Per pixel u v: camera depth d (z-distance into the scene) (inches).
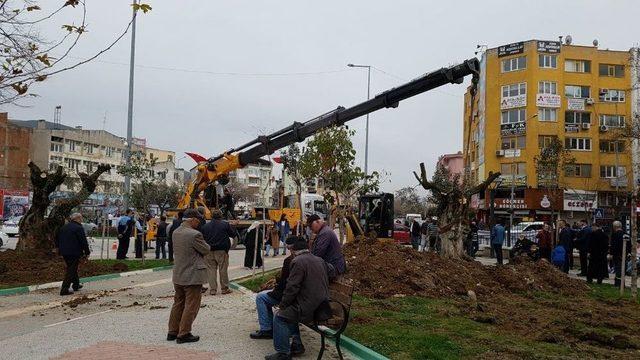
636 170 1696.6
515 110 2299.5
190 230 298.7
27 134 2728.8
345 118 655.8
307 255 258.5
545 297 497.7
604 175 2239.2
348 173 716.0
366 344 281.4
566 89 2278.5
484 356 264.4
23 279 561.6
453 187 633.0
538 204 2188.7
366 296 426.9
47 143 3243.1
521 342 299.6
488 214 2306.8
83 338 303.9
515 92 2303.2
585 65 2298.2
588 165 2240.4
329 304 257.0
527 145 2244.1
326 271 261.9
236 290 495.5
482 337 303.4
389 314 357.4
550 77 2268.7
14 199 2092.8
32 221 676.7
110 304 433.4
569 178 2222.0
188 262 294.4
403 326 324.2
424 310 382.3
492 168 2335.1
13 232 1685.5
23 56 290.4
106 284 561.3
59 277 576.7
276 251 926.4
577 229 874.8
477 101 2509.8
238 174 4379.9
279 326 257.6
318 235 323.6
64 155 3346.5
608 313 418.3
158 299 459.2
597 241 639.8
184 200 904.9
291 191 1449.3
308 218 328.2
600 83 2292.1
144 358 260.7
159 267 709.9
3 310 407.2
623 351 297.6
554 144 1675.7
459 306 411.5
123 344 289.6
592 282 649.6
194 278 293.6
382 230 1061.8
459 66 559.2
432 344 280.8
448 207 620.1
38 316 383.2
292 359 264.5
